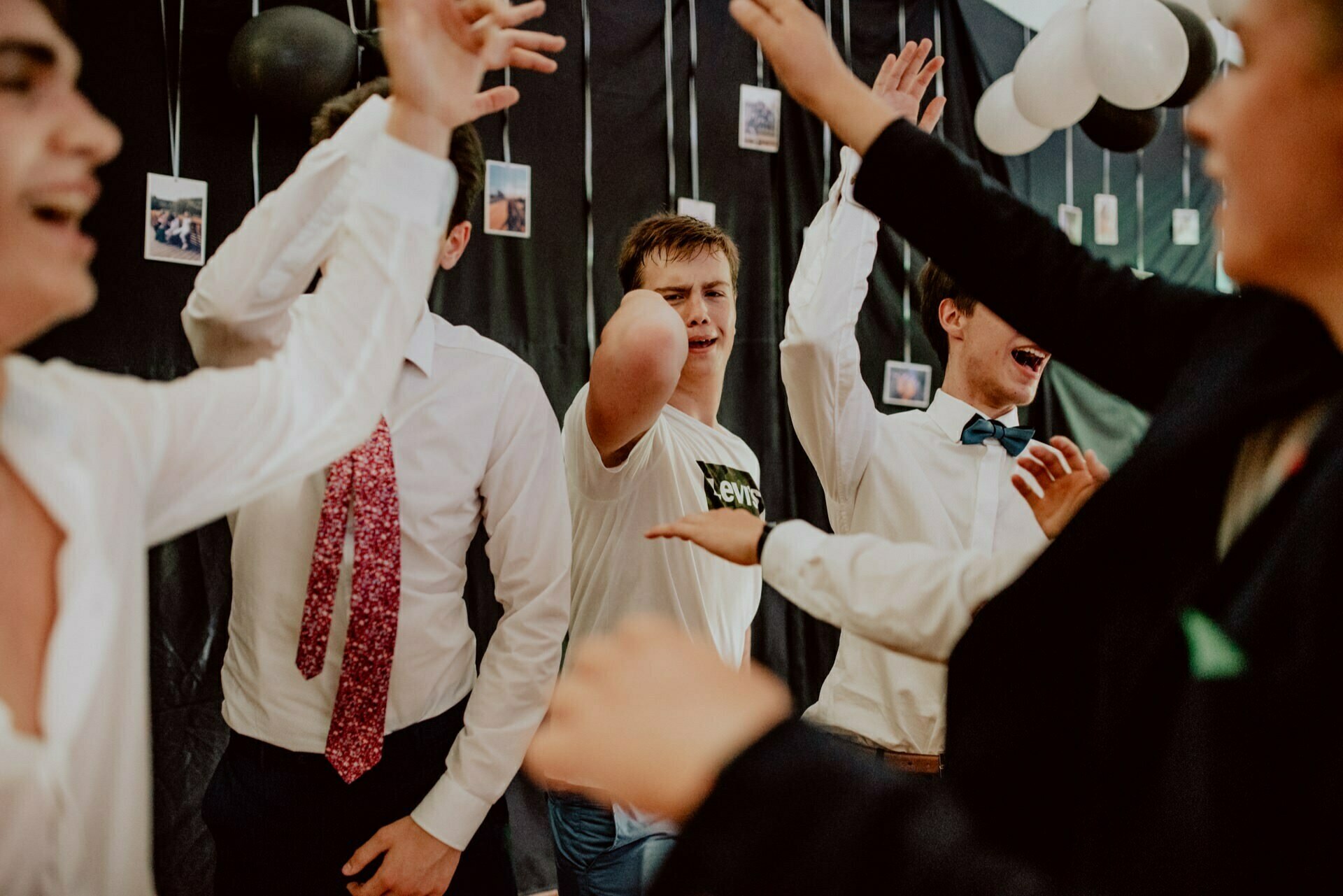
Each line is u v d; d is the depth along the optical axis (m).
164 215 2.88
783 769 0.43
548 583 1.48
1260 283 0.51
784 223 3.77
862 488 1.81
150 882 0.64
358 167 1.18
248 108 2.98
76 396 0.64
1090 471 1.16
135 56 2.88
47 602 0.57
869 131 0.88
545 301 3.38
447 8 0.82
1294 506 0.48
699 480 1.78
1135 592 0.56
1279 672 0.42
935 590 0.84
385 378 0.81
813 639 3.70
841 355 1.67
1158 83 3.00
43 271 0.55
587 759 0.45
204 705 2.85
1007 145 3.70
